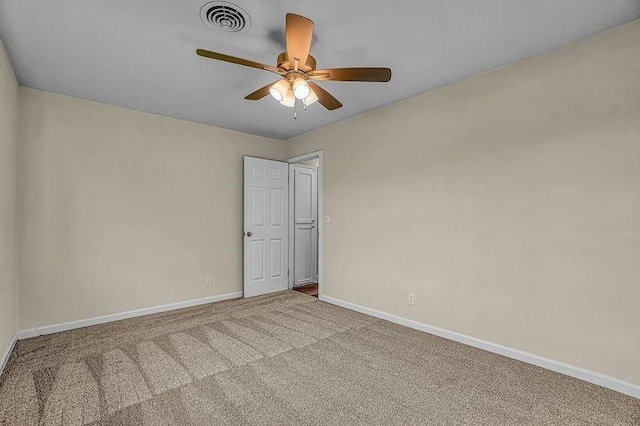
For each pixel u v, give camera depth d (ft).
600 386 6.74
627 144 6.51
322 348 8.70
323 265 13.56
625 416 5.79
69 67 8.27
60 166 9.98
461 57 7.88
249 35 6.90
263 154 15.29
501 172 8.30
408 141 10.46
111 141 10.94
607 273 6.72
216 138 13.64
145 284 11.62
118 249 11.04
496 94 8.42
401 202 10.66
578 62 7.12
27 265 9.37
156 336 9.50
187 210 12.72
